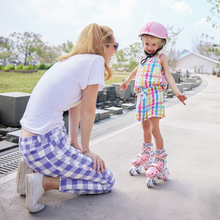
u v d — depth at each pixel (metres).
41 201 1.72
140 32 2.15
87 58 1.60
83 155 1.66
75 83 1.56
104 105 7.19
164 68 2.16
